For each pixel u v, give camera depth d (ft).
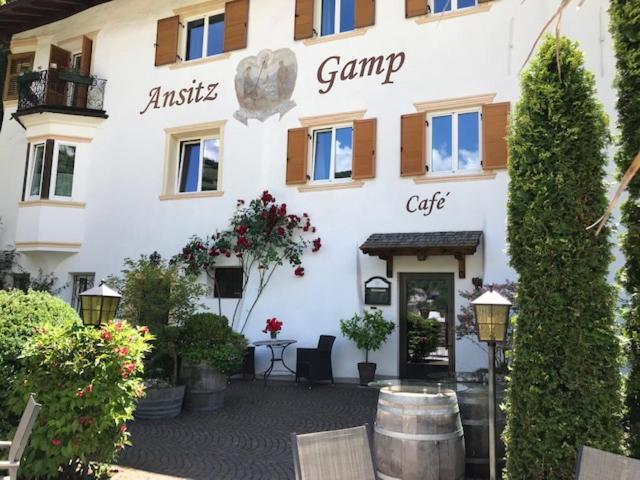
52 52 50.16
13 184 51.90
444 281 35.42
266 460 19.84
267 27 43.27
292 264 39.29
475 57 35.96
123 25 49.55
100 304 19.81
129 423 25.18
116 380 16.15
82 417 15.61
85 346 15.97
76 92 49.32
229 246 41.06
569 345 13.57
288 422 25.61
